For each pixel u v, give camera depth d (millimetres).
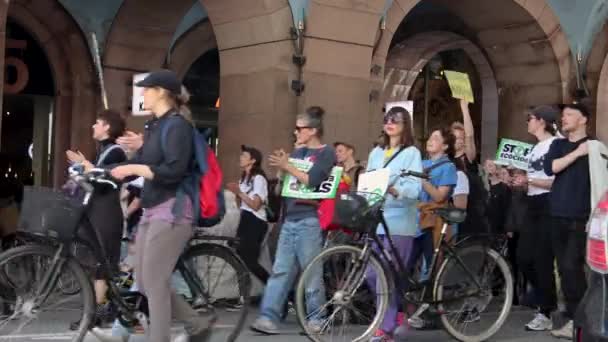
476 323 7297
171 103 5711
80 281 5824
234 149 11891
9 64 13867
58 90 14039
